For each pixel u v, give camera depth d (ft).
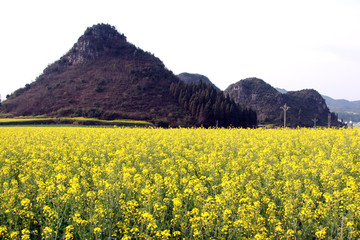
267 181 31.22
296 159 39.63
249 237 22.04
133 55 467.11
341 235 21.02
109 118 263.90
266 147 50.52
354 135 57.77
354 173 33.06
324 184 29.99
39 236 23.56
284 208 24.98
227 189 26.58
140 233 21.72
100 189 28.81
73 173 38.88
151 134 80.74
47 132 93.30
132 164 42.86
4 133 89.20
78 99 327.26
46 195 28.35
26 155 50.93
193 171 38.27
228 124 263.49
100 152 51.93
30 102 334.24
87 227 23.99
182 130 94.53
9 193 26.58
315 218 23.43
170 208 27.32
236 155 48.57
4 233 22.22
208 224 21.95
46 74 437.17
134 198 29.12
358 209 23.20
